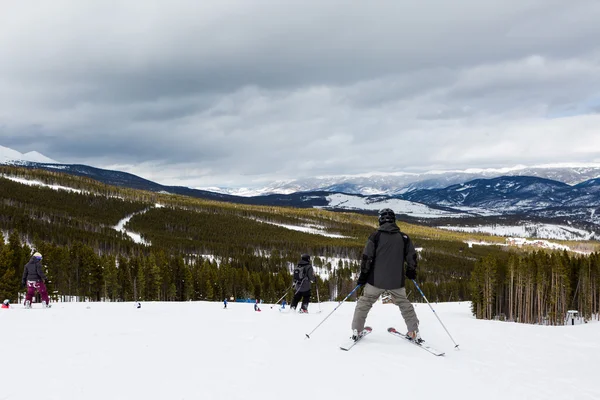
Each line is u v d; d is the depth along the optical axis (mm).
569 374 6207
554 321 58312
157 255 97250
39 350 6594
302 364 6238
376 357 6738
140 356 6402
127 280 80000
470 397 5109
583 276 61969
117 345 7137
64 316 11195
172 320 10898
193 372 5660
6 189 193625
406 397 5035
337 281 116875
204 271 87812
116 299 79688
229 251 159625
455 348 7617
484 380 5781
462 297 109875
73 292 77375
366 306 7781
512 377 5969
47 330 8523
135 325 9641
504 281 65312
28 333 8102
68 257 76375
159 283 81125
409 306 7793
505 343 8234
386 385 5422
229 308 16672
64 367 5672
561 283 58875
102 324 9656
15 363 5789
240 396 4844
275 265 137625
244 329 9242
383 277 7582
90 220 184375
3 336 7734
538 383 5742
